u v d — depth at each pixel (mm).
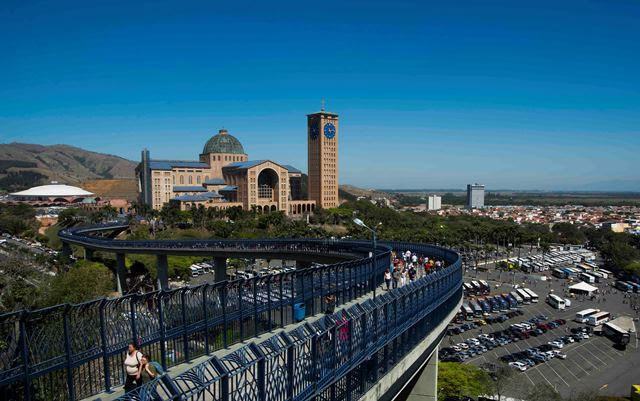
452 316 44812
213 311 27688
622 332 104500
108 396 21609
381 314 27625
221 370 15898
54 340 20547
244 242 100500
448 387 75000
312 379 20359
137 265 139750
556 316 128125
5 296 73812
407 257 65312
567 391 81125
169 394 14172
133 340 23500
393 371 29297
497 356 96688
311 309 35812
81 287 80625
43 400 20453
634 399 75125
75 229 163125
